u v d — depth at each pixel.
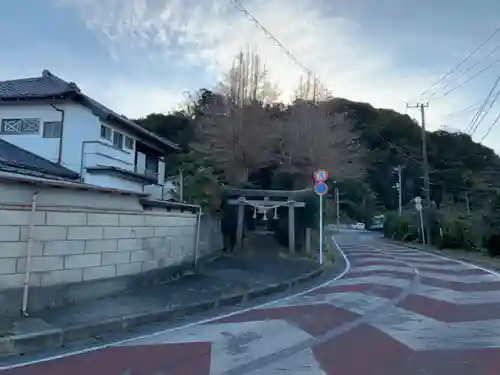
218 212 16.03
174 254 11.04
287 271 12.96
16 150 15.71
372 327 6.55
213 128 25.75
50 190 7.01
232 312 7.82
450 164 56.91
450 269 15.49
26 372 4.45
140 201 9.44
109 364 4.72
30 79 19.86
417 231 34.16
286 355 5.09
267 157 25.38
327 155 27.30
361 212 65.12
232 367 4.64
